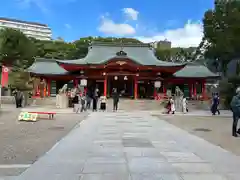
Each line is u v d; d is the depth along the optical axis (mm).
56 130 12742
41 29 136250
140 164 6719
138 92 43656
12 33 62062
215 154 8031
